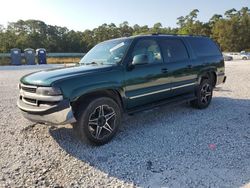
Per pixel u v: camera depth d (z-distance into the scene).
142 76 4.90
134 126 5.31
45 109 3.93
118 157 3.91
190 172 3.43
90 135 4.20
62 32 78.31
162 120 5.70
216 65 6.98
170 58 5.64
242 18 86.00
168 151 4.08
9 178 3.33
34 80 4.16
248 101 7.49
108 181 3.26
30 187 3.13
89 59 5.37
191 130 5.03
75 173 3.46
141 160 3.80
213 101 7.56
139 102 4.99
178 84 5.77
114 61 4.82
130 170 3.52
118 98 4.66
